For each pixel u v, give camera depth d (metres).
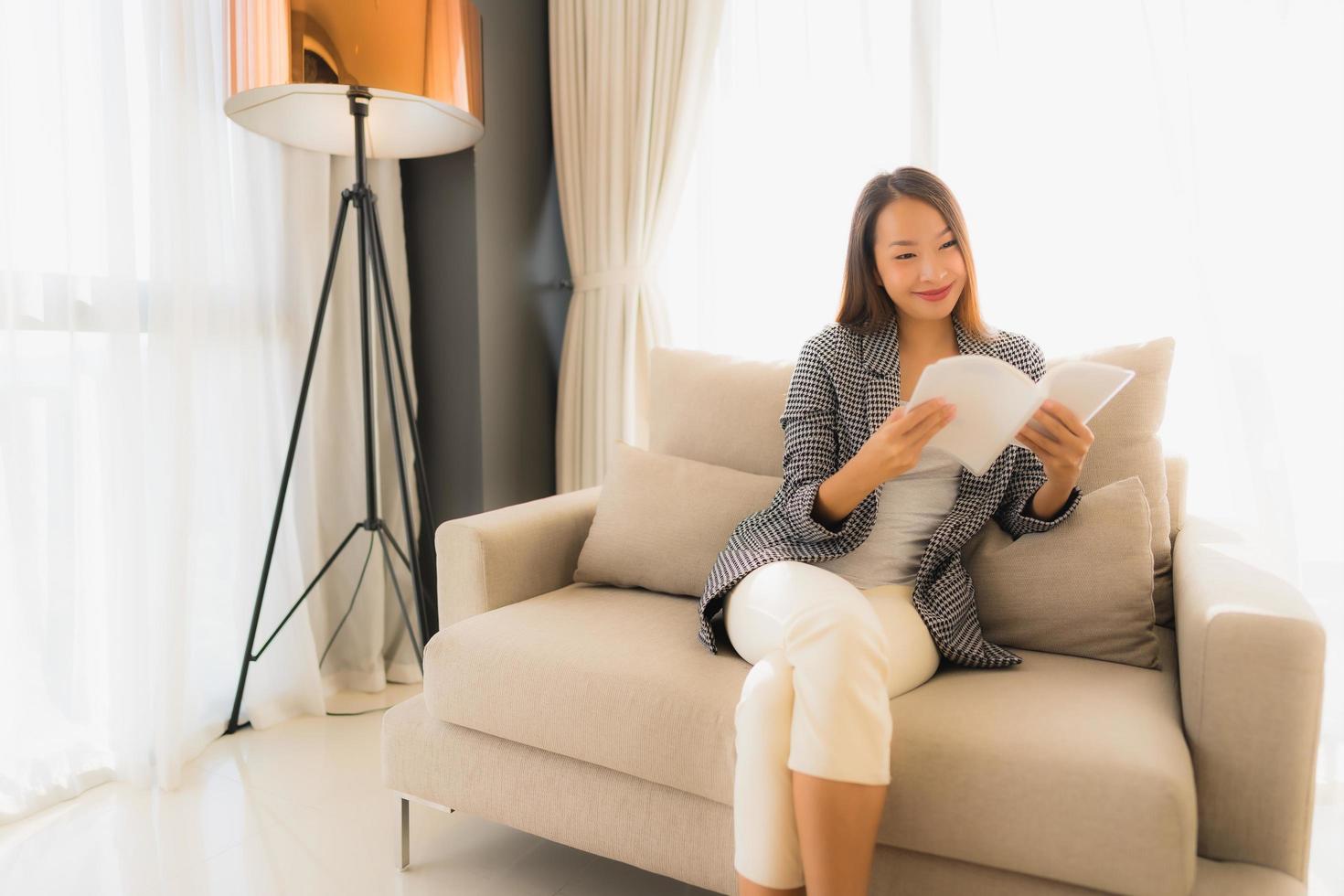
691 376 1.96
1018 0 2.03
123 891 1.49
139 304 1.89
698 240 2.46
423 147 2.22
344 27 1.78
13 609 1.72
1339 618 1.81
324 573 2.37
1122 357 1.62
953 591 1.39
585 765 1.37
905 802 1.11
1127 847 1.00
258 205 2.11
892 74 2.19
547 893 1.50
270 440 2.17
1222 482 1.90
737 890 1.23
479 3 2.37
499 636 1.46
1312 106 1.79
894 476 1.26
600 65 2.46
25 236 1.73
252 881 1.52
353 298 2.36
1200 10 1.85
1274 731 1.04
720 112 2.41
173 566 1.87
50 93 1.74
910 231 1.41
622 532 1.72
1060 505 1.43
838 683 1.04
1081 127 1.99
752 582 1.33
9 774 1.73
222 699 2.12
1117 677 1.29
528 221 2.60
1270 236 1.82
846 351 1.49
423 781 1.50
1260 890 1.03
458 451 2.50
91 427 1.84
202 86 1.99
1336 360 1.80
